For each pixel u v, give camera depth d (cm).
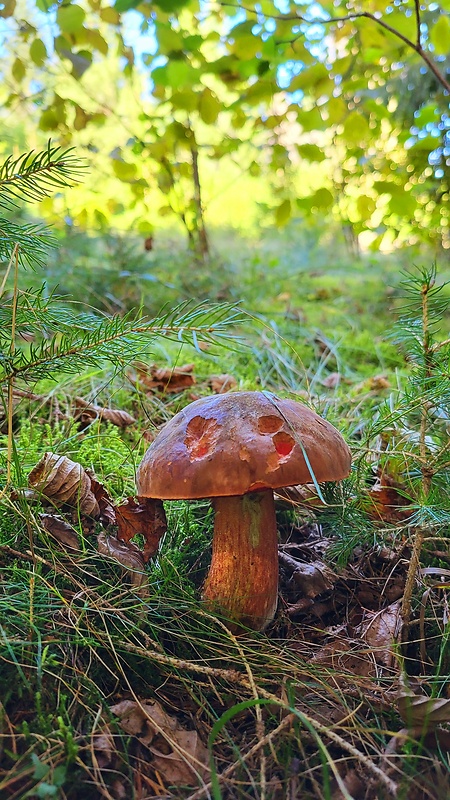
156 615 28
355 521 34
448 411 32
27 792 19
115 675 25
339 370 66
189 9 58
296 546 37
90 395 51
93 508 33
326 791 19
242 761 21
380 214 80
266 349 66
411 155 75
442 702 23
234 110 68
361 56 64
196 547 36
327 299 99
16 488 31
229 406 27
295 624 31
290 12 60
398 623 29
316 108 62
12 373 28
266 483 25
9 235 27
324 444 27
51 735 22
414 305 34
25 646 25
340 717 24
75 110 65
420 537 29
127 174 71
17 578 28
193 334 27
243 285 95
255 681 26
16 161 26
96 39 58
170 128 69
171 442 28
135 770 22
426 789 21
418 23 50
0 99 83
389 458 37
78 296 74
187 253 103
